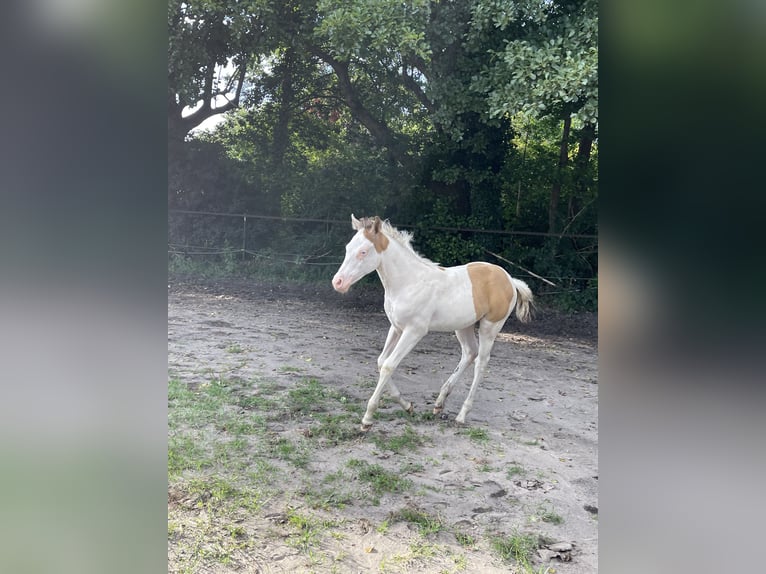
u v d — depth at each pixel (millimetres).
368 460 3227
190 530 2443
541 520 2721
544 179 8547
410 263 3662
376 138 8938
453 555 2418
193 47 8078
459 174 8508
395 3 7035
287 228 8617
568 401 4414
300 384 4309
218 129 9039
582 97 6340
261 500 2723
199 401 3797
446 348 5848
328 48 8367
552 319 7324
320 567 2273
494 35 7293
